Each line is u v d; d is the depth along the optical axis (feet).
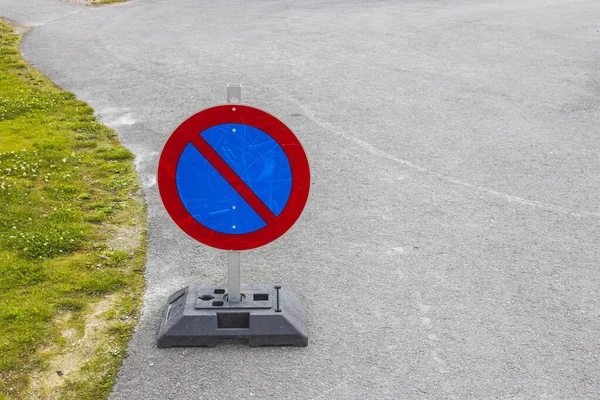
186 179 13.61
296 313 14.66
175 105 32.60
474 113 31.04
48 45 47.26
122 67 40.42
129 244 18.72
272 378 13.24
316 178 23.59
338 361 13.78
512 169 24.44
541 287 16.63
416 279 16.99
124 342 14.29
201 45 46.37
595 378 13.26
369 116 30.68
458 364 13.66
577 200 21.83
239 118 13.30
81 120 30.35
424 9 60.03
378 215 20.71
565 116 30.53
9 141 27.07
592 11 56.80
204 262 17.84
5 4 66.44
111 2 68.74
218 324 14.28
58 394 12.69
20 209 20.35
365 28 51.26
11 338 14.17
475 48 43.98
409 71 38.58
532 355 13.97
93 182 23.12
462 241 19.04
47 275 16.74
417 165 24.85
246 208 13.82
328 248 18.62
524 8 59.47
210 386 13.00
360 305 15.81
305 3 64.75
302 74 38.19
